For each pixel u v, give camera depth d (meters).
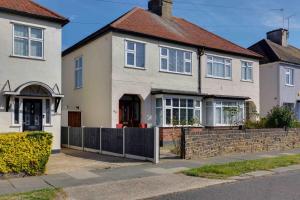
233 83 26.64
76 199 8.60
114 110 20.25
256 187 9.90
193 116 23.12
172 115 21.97
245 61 27.66
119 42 20.67
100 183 10.33
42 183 10.30
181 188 9.84
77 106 23.89
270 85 30.80
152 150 14.29
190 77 23.95
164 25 25.00
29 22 17.20
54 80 17.84
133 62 21.23
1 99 16.34
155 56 22.22
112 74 20.27
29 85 16.91
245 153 17.47
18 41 17.03
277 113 21.48
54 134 17.81
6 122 16.41
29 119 17.30
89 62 22.64
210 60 25.33
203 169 12.34
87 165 13.66
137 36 21.41
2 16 16.48
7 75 16.53
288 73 31.36
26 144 11.38
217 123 24.64
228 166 13.07
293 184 10.32
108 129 17.06
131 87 21.00
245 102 27.19
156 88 22.16
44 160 11.70
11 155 11.09
